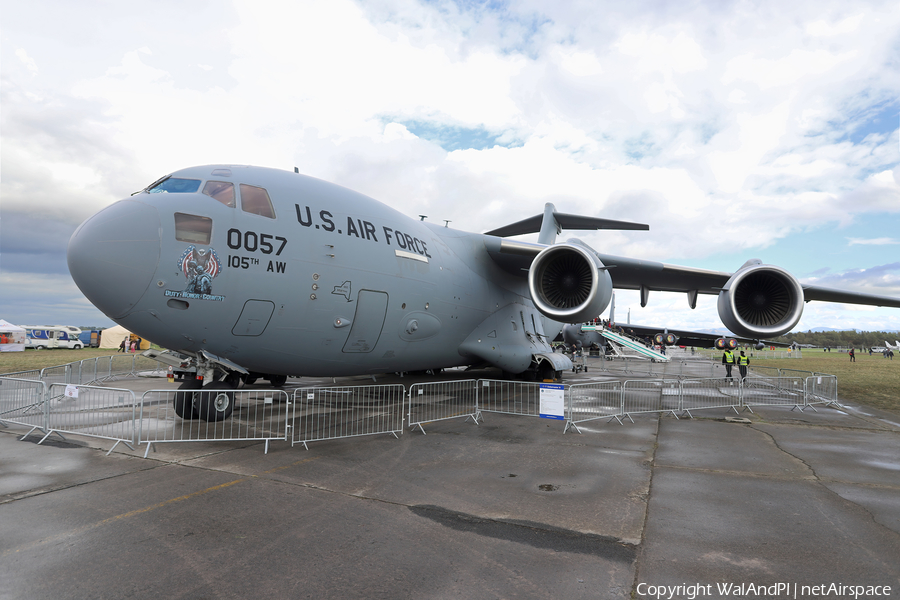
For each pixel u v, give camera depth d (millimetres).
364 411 9516
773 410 10461
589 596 2865
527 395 12383
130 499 4441
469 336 11625
